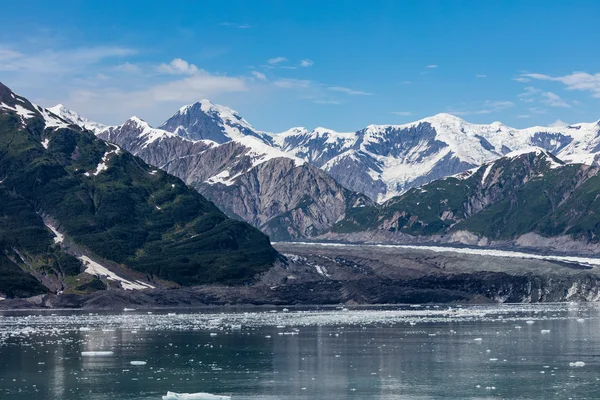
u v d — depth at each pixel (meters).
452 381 128.75
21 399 117.44
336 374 136.25
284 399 116.44
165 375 136.12
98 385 127.31
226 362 150.62
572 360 149.75
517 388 122.44
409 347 171.25
